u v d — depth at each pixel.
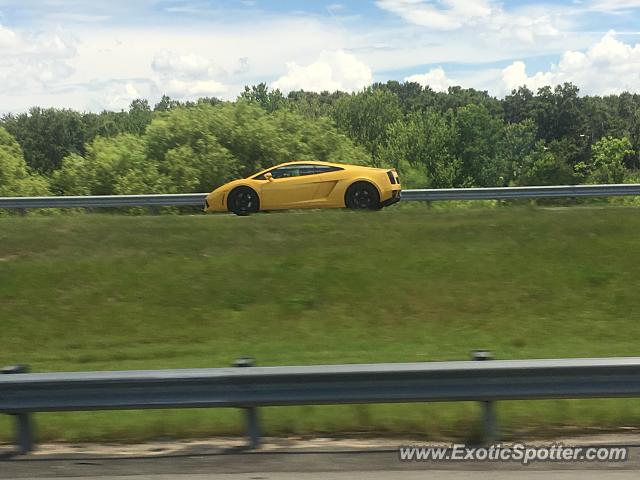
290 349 9.44
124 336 10.18
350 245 12.72
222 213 17.78
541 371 5.71
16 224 14.29
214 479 5.02
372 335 9.99
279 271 11.66
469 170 86.88
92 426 6.38
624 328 10.02
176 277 11.54
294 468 5.22
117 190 36.19
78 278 11.53
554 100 139.62
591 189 19.69
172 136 38.31
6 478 5.17
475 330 10.09
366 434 6.01
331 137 42.47
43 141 102.38
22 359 9.48
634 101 170.12
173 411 7.12
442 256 12.13
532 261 11.93
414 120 81.19
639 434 5.89
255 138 38.84
